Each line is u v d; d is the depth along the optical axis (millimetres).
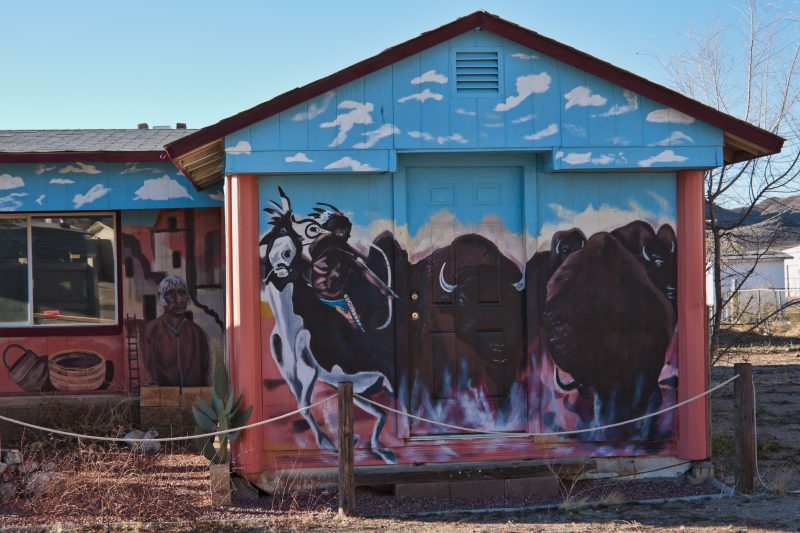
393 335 7844
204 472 8445
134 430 9945
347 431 7000
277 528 6652
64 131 12398
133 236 10422
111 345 10477
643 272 8047
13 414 10195
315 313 7773
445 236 7984
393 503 7461
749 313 15492
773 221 12430
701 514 6891
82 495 7441
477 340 7980
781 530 6363
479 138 7656
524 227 7996
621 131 7754
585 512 7121
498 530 6496
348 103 7578
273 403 7727
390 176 7879
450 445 7840
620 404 8000
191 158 7918
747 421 7504
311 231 7801
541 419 7918
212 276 10438
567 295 7973
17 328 10422
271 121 7516
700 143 7801
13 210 9898
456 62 7664
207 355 10406
